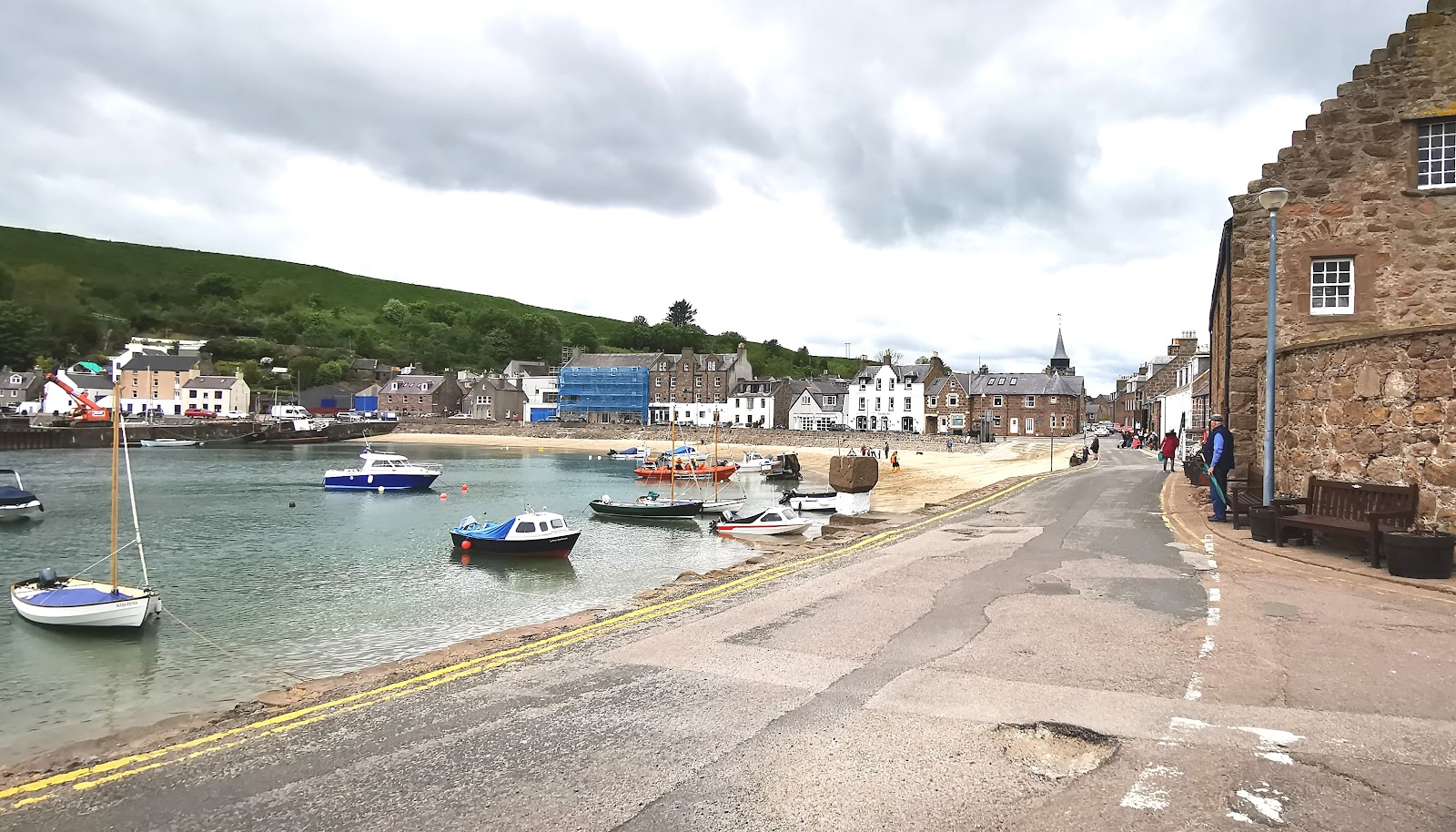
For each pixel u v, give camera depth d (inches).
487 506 1788.9
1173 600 398.0
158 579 967.0
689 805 198.7
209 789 215.8
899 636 347.6
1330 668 287.0
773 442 4143.7
